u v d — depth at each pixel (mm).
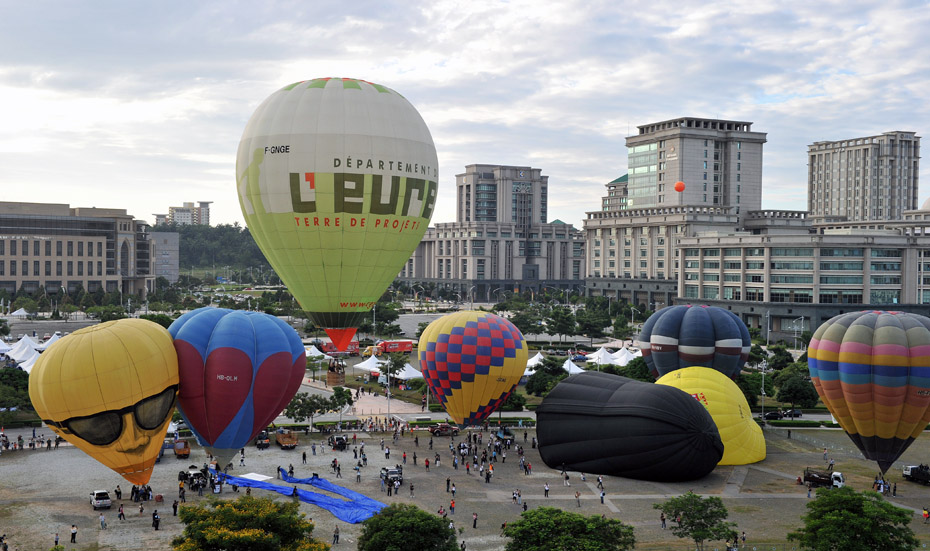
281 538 54188
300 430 102688
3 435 93438
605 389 85062
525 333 198875
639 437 79312
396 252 83438
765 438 101500
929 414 80812
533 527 54906
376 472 83812
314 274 81938
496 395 92250
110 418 67500
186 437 97250
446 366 92000
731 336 106812
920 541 64250
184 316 77312
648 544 63281
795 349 185750
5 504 72438
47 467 84500
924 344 79938
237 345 74438
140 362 68562
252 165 79750
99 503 71125
